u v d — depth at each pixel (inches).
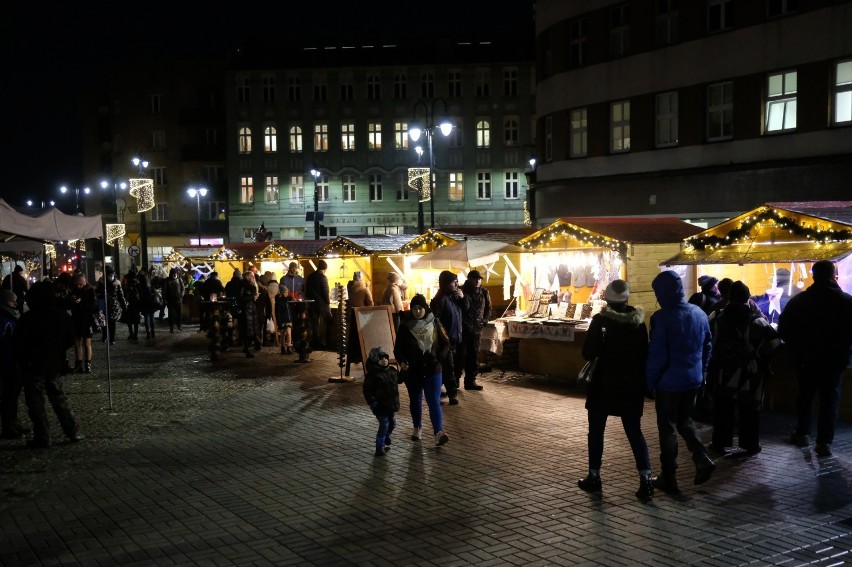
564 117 1081.4
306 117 2348.7
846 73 794.8
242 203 2372.0
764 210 461.1
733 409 345.7
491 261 640.4
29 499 292.8
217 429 414.3
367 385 350.9
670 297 286.2
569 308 567.2
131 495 296.4
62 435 405.4
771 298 482.9
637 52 984.3
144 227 1711.4
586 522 256.5
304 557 231.3
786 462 326.0
